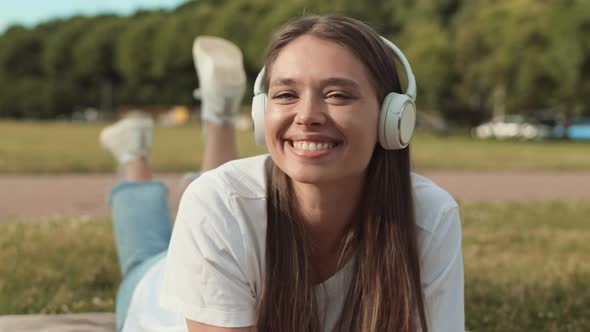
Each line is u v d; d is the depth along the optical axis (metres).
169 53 58.94
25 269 4.21
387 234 1.74
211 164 3.09
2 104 65.12
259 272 1.72
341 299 1.83
